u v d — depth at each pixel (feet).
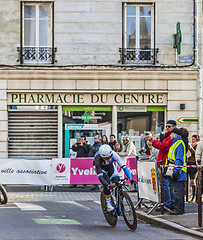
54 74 64.80
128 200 30.32
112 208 31.53
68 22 65.26
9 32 64.85
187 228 30.30
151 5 66.18
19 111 65.31
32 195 52.11
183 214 35.63
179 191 35.60
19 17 64.80
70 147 65.62
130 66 65.05
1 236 27.61
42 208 40.37
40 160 56.08
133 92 65.31
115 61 65.41
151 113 66.13
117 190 31.55
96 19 65.41
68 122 65.62
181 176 35.45
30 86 64.75
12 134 65.36
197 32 65.72
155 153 44.70
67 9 65.26
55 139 65.57
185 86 65.62
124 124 65.98
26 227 30.66
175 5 65.82
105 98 65.57
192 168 44.68
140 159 40.52
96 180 56.54
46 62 65.26
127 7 66.18
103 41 65.36
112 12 65.57
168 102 65.46
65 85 65.00
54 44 65.00
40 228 30.37
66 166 56.29
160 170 35.83
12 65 64.39
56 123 65.51
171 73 65.36
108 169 32.42
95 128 65.72
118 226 32.40
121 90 65.31
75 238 27.32
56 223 32.53
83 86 65.05
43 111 65.41
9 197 49.85
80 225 32.14
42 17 65.72
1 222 32.63
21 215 36.06
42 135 65.57
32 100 65.05
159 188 37.47
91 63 65.16
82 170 56.44
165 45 65.67
